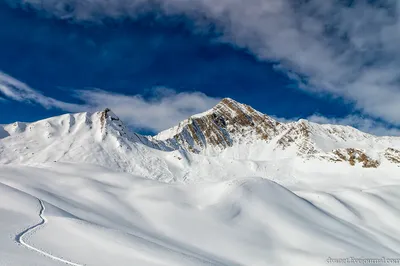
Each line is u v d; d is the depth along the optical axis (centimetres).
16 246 2825
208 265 3136
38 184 6725
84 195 6391
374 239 6197
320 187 13900
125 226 4822
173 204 5978
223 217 5494
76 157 14450
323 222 6209
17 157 15200
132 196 6694
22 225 3578
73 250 2948
